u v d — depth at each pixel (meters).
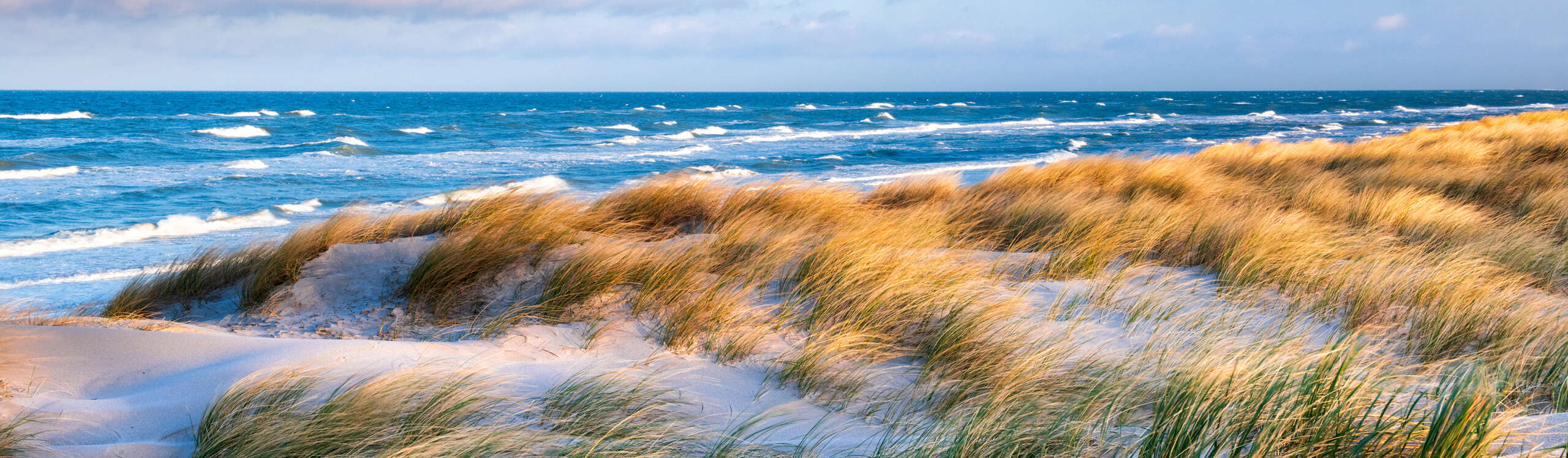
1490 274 5.43
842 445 3.06
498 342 4.39
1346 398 2.68
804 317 4.82
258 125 50.28
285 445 2.79
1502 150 14.91
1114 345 4.28
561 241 6.12
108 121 51.72
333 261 6.06
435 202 17.03
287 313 5.30
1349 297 4.93
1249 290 5.24
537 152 34.00
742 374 4.04
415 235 7.30
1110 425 3.11
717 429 3.28
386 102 126.75
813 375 3.92
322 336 4.78
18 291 8.91
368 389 3.17
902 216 7.79
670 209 8.05
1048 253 6.45
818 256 5.55
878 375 3.99
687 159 31.38
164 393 3.50
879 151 34.44
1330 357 3.04
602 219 7.41
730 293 5.14
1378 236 6.81
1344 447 2.56
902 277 5.02
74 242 12.23
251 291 5.80
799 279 5.54
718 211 8.17
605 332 4.58
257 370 3.65
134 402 3.42
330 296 5.54
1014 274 5.89
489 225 6.47
